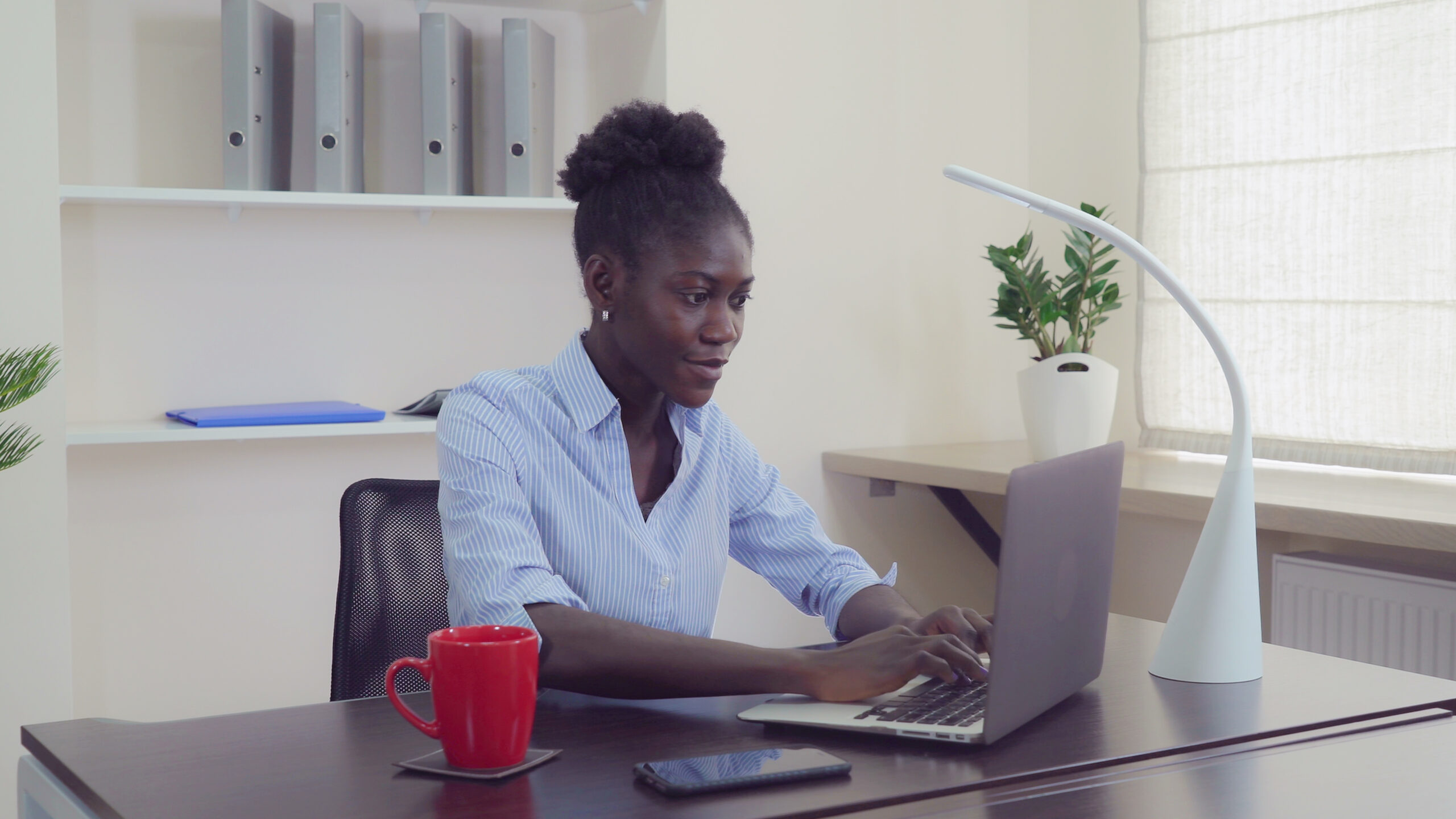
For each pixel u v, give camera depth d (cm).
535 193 244
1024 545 90
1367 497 207
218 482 243
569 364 126
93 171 232
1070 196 303
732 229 118
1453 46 225
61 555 204
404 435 257
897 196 291
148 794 80
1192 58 268
